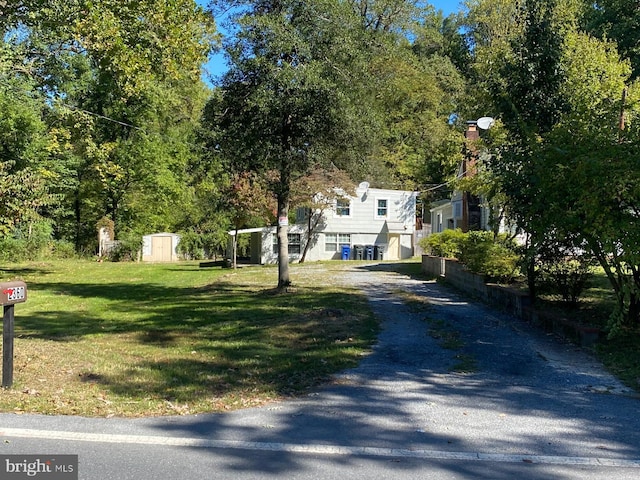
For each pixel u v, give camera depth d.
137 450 4.63
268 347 9.43
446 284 18.22
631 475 4.18
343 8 15.54
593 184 8.05
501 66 12.96
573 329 9.09
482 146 16.22
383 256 35.22
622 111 9.25
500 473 4.21
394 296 15.56
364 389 6.72
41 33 12.22
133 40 11.23
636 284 8.67
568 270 10.62
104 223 39.41
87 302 16.75
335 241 34.53
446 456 4.55
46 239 37.03
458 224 28.86
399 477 4.12
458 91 42.94
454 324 11.03
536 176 9.30
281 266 17.48
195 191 43.59
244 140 16.11
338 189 31.70
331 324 11.28
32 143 24.92
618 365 7.64
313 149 16.12
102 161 27.83
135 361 8.39
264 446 4.75
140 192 39.78
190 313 13.93
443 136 40.94
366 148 16.67
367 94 16.66
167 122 40.06
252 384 6.94
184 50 11.79
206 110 16.78
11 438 4.86
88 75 30.33
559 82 11.72
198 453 4.58
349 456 4.54
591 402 6.14
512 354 8.52
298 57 14.93
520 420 5.52
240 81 15.41
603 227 7.99
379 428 5.27
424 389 6.72
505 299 12.37
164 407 5.88
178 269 29.80
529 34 11.80
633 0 27.17
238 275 24.53
